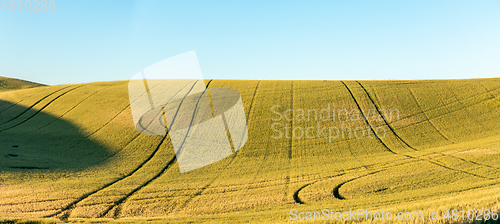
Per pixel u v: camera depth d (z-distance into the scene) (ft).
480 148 99.30
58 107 152.46
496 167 78.69
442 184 67.46
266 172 87.66
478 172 75.25
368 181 73.31
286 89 168.96
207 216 52.90
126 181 79.51
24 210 55.62
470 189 62.13
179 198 65.21
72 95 167.53
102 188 72.79
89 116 139.33
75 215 54.65
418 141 115.55
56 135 121.70
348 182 73.67
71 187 71.56
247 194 67.15
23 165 88.33
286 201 61.21
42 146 110.93
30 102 160.76
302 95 159.33
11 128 129.90
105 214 55.93
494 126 123.54
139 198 65.62
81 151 107.86
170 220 51.01
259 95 159.53
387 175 77.82
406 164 88.07
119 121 132.67
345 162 95.76
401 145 112.47
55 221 49.57
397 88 165.78
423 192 62.28
